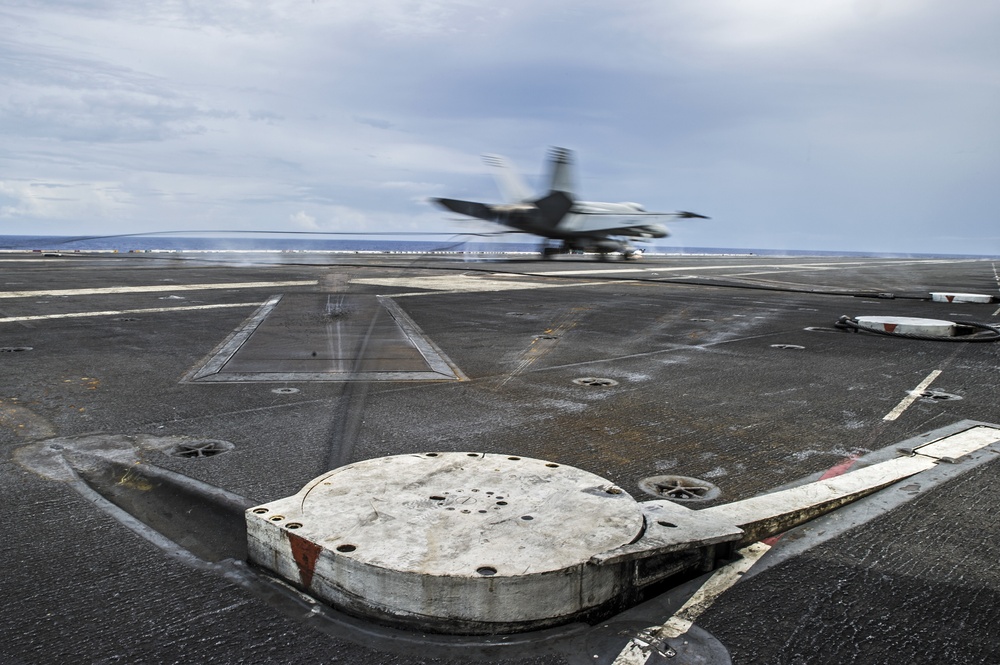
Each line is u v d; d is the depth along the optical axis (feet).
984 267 165.89
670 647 7.72
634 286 69.21
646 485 12.92
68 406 18.34
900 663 7.56
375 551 8.32
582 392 21.15
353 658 7.43
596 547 8.51
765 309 48.52
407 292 57.11
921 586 9.29
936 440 16.30
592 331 35.55
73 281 61.00
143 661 7.37
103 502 11.75
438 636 7.88
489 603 7.83
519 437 16.05
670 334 34.91
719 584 9.24
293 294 52.60
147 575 9.21
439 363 25.63
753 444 15.80
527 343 31.07
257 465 13.65
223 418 17.28
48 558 9.66
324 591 8.50
